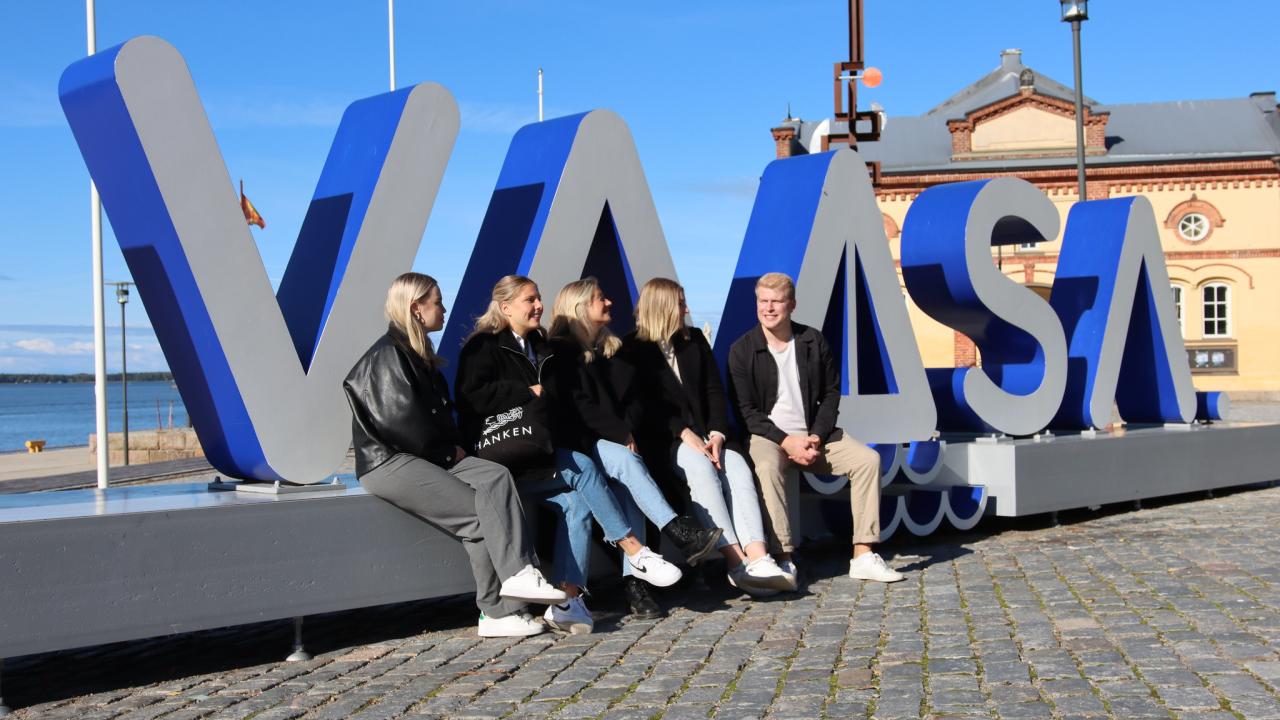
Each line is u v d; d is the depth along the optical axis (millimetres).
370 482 5539
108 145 5477
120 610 4867
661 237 7383
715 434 6605
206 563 5098
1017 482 8820
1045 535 8680
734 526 6582
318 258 6316
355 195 6145
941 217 9164
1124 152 40156
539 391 5867
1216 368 37469
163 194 5363
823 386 7047
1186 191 37688
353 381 5574
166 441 27062
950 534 8891
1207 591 6160
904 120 42844
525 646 5520
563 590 5863
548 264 6812
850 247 8250
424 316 5645
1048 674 4605
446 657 5328
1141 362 11203
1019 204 9414
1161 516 9578
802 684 4625
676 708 4355
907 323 8570
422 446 5520
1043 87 43938
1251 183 37250
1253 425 11656
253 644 5805
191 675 5160
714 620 5988
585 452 6164
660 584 5996
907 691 4453
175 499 5484
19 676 5289
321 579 5434
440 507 5582
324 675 5055
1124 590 6285
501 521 5578
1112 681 4469
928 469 8336
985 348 9922
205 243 5488
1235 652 4824
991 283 9133
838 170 8203
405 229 6172
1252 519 9172
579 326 6316
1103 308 10320
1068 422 10344
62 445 62812
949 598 6289
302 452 5785
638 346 6645
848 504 8281
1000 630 5434
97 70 5301
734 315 8031
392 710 4434
